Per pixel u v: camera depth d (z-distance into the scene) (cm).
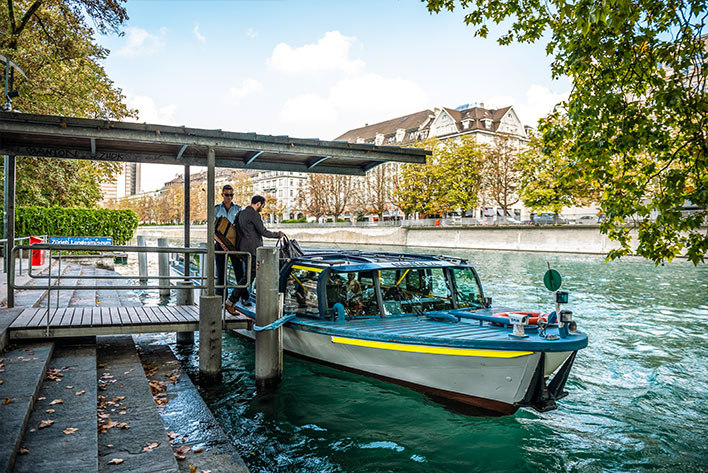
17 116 591
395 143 9025
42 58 1994
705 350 964
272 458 516
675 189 507
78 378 548
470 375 590
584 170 596
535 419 634
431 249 5041
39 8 2077
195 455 448
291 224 7788
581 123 584
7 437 367
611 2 464
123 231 2702
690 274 2286
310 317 760
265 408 638
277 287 702
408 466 505
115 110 2312
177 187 12756
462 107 8656
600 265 2802
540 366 553
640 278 2153
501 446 552
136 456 403
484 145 5750
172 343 969
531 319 586
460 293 791
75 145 802
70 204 3006
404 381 657
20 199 2581
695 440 583
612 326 1182
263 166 957
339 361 721
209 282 709
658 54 545
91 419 440
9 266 793
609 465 521
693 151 528
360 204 7300
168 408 558
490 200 6269
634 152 552
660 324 1203
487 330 620
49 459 366
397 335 620
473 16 887
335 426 591
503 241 4616
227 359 867
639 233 558
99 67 2269
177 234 9281
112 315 757
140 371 627
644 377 807
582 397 719
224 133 688
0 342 590
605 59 566
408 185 6053
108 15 2023
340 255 833
